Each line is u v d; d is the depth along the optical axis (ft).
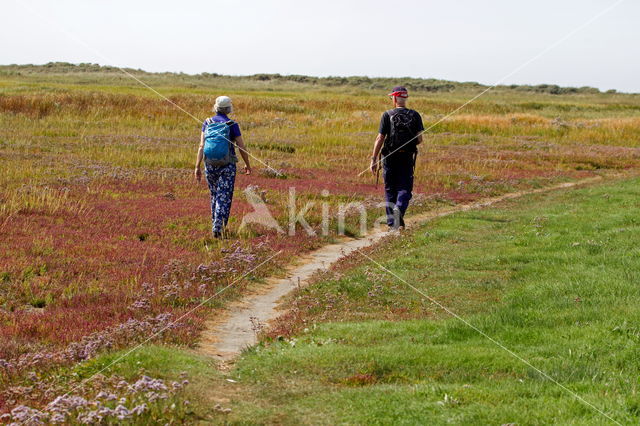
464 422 17.13
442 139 130.31
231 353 24.79
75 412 17.04
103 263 36.91
